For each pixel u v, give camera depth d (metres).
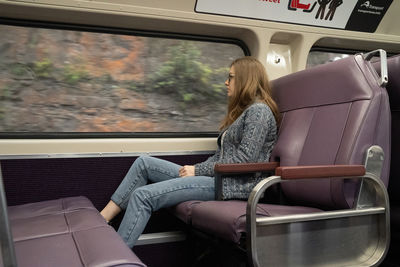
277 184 2.10
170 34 2.56
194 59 2.65
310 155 1.88
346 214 1.60
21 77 2.29
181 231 2.54
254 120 2.07
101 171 2.43
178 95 2.62
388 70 1.94
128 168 2.48
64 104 2.38
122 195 2.27
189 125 2.66
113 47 2.46
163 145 2.55
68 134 2.39
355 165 1.58
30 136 2.31
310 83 2.07
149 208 1.96
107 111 2.47
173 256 2.50
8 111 2.27
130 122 2.52
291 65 2.84
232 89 2.31
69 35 2.37
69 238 1.31
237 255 1.71
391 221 1.94
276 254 1.47
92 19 2.32
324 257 1.56
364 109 1.69
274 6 2.60
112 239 1.27
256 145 2.04
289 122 2.14
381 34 2.98
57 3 2.18
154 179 2.31
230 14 2.51
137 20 2.38
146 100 2.55
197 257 2.37
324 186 1.73
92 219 1.60
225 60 2.73
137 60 2.51
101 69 2.44
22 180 2.27
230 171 1.92
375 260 1.64
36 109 2.32
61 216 1.73
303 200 1.91
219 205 1.73
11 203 2.25
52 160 2.33
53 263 1.05
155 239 2.46
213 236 1.94
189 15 2.43
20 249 1.18
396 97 1.95
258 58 2.67
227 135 2.23
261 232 1.44
